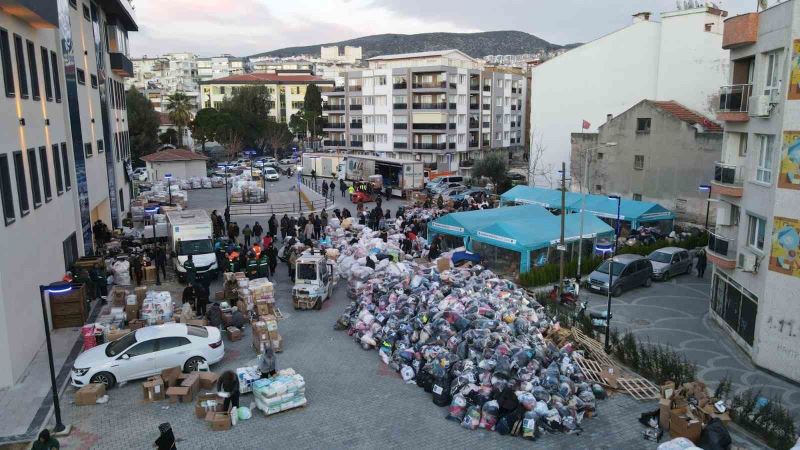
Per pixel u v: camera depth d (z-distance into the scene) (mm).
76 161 26031
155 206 40438
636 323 22250
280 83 132125
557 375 15133
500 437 13461
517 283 26750
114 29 42125
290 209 47906
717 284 22109
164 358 16172
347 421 14125
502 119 91375
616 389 15812
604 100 52062
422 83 78250
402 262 27141
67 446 12844
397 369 16969
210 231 28469
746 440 13484
